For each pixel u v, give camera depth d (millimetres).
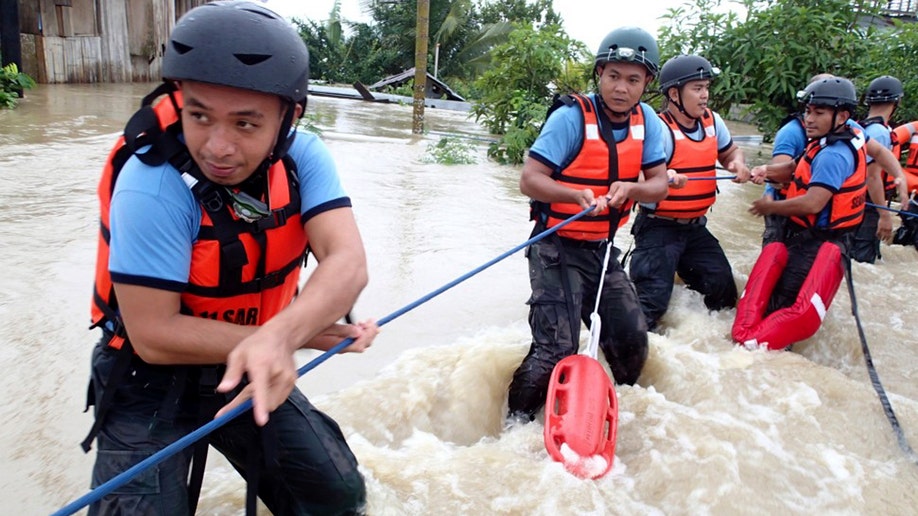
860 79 10086
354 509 2195
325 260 1869
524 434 3090
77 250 4594
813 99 4457
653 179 3547
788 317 4051
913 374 4094
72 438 2725
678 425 3098
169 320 1731
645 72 3363
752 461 2863
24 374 3111
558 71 11133
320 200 1942
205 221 1779
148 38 17891
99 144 8227
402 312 2252
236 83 1577
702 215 4656
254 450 1993
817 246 4480
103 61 16578
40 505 2348
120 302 1707
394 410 3143
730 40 10555
